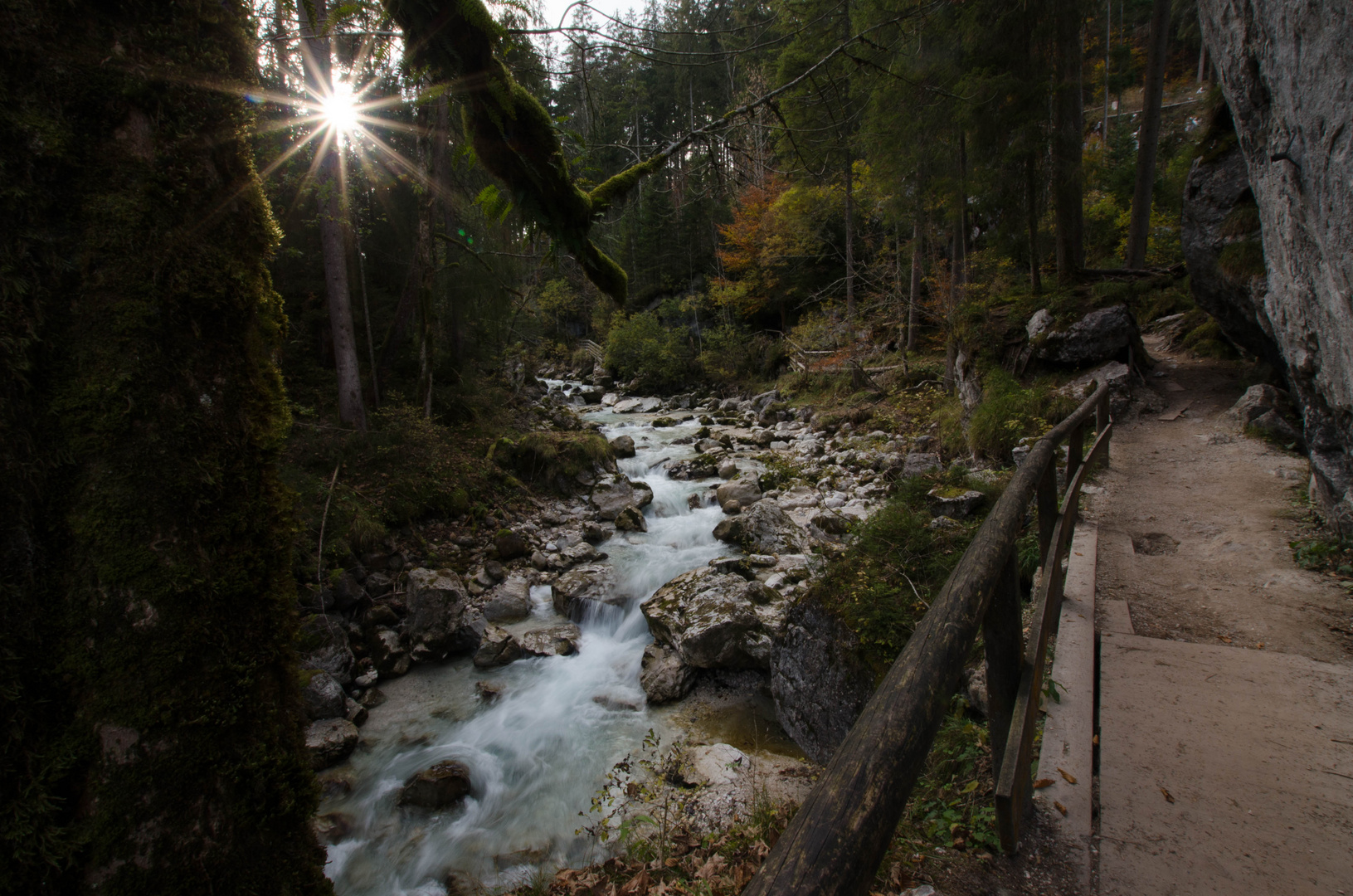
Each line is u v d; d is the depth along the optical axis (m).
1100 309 10.15
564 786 4.84
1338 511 4.54
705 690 5.86
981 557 1.65
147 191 1.24
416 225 13.05
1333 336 3.76
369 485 8.95
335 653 6.18
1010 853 1.99
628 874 3.43
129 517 1.19
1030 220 11.66
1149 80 13.72
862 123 12.29
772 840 3.29
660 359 27.00
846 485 10.86
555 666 6.51
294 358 10.85
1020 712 1.97
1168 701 2.81
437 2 1.91
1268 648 3.38
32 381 1.13
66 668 1.13
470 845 4.32
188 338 1.30
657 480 12.80
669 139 2.83
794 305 25.92
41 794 1.08
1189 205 7.96
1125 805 2.21
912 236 17.20
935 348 17.36
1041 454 2.64
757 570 7.47
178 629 1.23
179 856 1.20
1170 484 6.40
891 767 0.94
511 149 2.21
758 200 21.23
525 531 9.60
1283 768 2.34
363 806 4.74
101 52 1.20
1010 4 10.17
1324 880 1.86
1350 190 3.08
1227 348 10.23
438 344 13.48
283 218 10.38
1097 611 3.91
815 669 4.82
